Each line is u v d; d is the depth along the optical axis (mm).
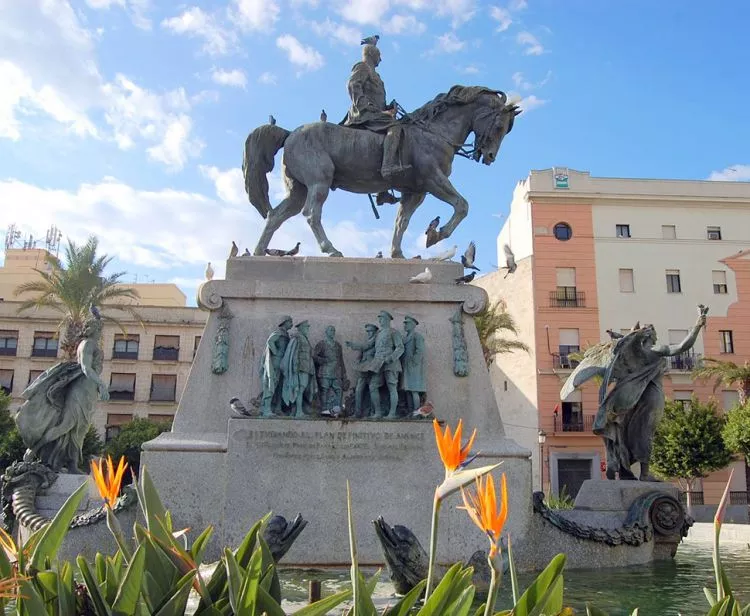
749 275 37750
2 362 43000
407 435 7191
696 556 8203
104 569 2566
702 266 37781
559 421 35219
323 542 6871
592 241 37469
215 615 2252
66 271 28625
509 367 37656
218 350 7699
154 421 39969
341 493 7016
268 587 2398
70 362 9148
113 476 2494
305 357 7457
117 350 44094
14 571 2121
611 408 8203
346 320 8000
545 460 34719
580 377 8352
